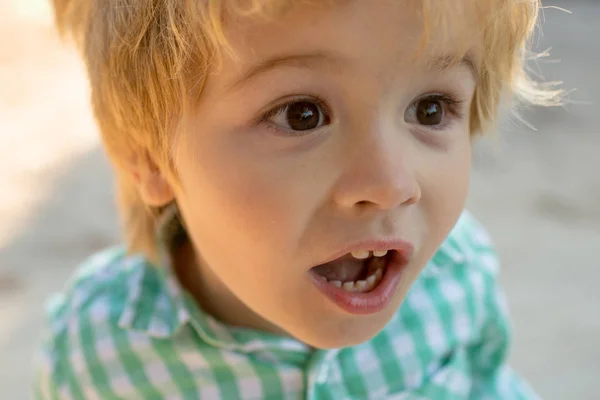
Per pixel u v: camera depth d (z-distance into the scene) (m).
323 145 0.40
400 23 0.39
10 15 2.07
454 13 0.40
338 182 0.40
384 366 0.51
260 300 0.43
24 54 1.80
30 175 1.26
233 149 0.41
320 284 0.42
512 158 1.32
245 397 0.49
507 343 0.56
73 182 1.24
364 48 0.39
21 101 1.56
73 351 0.52
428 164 0.41
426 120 0.42
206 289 0.50
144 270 0.52
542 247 1.05
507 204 1.17
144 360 0.50
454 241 0.55
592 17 2.10
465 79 0.42
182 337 0.49
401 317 0.52
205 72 0.41
